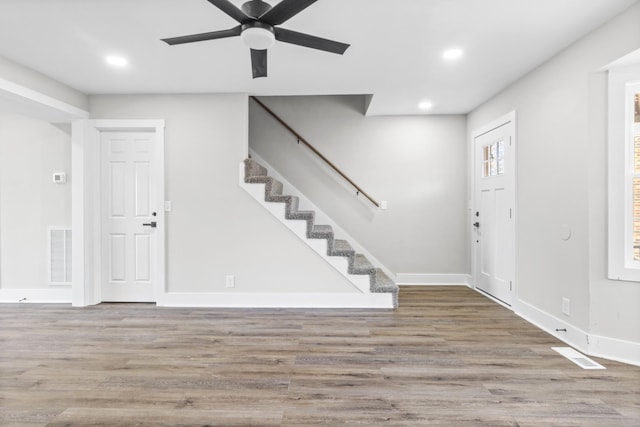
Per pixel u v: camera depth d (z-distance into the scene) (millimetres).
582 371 2258
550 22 2346
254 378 2168
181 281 3789
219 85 3557
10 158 3949
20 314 3486
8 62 2885
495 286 4008
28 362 2385
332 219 4828
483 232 4277
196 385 2082
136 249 3908
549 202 2963
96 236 3855
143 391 2014
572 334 2680
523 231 3371
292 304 3764
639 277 2336
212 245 3787
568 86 2709
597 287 2494
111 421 1736
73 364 2355
